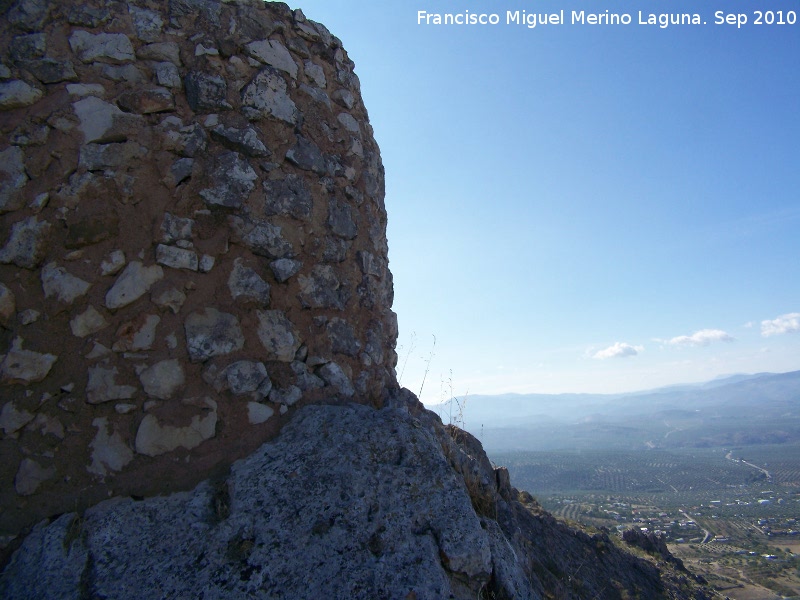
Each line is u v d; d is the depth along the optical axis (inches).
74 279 107.3
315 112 149.4
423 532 101.1
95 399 103.8
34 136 111.0
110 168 113.8
